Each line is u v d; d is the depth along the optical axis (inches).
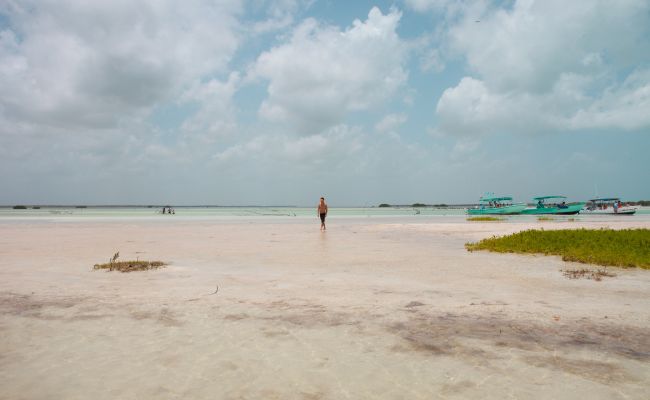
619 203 2453.2
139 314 230.2
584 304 252.4
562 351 174.9
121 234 821.9
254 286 306.8
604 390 139.8
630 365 160.2
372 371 155.9
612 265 400.5
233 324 212.2
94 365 160.9
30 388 141.8
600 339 189.2
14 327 206.8
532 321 216.7
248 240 692.7
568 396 135.7
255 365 161.3
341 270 381.7
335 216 2278.5
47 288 298.5
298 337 192.9
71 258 462.6
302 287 303.6
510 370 156.1
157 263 411.2
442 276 350.0
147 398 135.1
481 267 398.3
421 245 610.2
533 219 1752.0
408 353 173.2
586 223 1244.5
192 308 243.0
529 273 363.6
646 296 273.6
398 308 243.4
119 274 358.0
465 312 234.7
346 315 228.5
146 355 170.9
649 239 510.3
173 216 2069.4
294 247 582.6
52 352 173.9
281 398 135.5
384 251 532.7
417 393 138.7
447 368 158.2
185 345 182.4
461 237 755.4
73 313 232.1
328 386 143.9
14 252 518.0
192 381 147.6
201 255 491.8
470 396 136.3
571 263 421.7
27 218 1686.8
